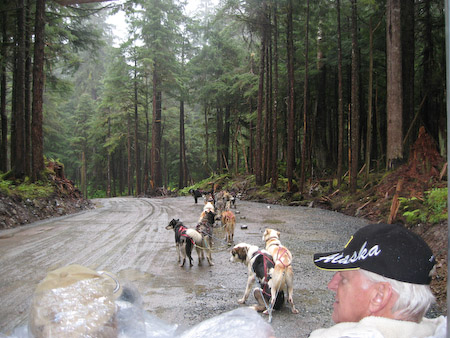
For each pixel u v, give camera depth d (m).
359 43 28.83
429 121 24.62
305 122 25.45
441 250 8.20
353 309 1.28
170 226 8.95
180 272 7.94
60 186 22.34
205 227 9.26
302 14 27.81
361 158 36.06
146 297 6.28
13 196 16.41
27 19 23.66
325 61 32.00
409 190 14.34
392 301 1.20
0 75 27.06
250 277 5.95
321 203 22.50
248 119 40.19
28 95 23.00
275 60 27.98
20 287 6.52
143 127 60.56
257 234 13.03
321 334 1.20
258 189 31.03
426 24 24.58
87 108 66.00
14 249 9.91
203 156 67.69
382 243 1.23
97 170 70.00
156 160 50.97
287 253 5.82
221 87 45.22
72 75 29.16
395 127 19.22
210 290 6.72
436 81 25.33
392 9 19.47
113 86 50.53
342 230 13.74
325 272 7.89
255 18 28.25
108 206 25.95
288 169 26.64
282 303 5.72
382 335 1.10
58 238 11.72
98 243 10.94
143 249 10.15
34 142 21.16
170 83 48.50
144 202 31.00
